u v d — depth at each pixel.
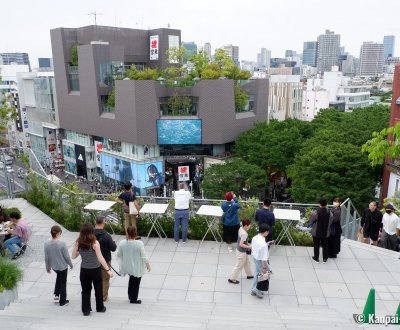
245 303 8.02
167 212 11.69
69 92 60.31
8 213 12.32
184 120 48.16
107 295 7.81
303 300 8.16
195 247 10.80
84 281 6.63
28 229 10.62
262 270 7.93
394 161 28.11
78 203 12.05
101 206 11.11
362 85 116.38
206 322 6.14
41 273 9.38
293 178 37.09
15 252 10.07
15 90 82.75
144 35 65.81
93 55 52.75
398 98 26.72
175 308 7.40
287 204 11.31
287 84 75.75
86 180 60.38
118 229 11.73
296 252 10.43
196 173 51.81
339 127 40.06
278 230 10.84
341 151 31.55
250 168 39.12
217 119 48.00
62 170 67.25
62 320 6.09
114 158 54.12
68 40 59.78
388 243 11.17
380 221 11.48
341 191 30.14
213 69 50.00
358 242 10.95
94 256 6.62
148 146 50.09
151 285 8.81
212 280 9.03
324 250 9.73
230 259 10.08
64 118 62.31
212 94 47.25
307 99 91.62
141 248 7.33
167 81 48.66
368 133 36.03
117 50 55.31
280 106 75.88
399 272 9.35
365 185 30.70
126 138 49.91
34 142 74.50
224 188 38.66
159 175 51.56
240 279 9.12
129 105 48.03
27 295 8.27
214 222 11.20
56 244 7.24
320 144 34.97
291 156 41.91
